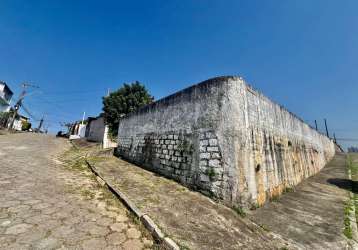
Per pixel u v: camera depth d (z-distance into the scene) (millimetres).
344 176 11094
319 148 14906
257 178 5449
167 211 4086
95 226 3238
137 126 10258
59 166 7641
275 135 7387
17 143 12812
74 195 4566
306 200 6289
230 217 4277
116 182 5867
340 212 5309
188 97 7027
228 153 5215
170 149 7312
